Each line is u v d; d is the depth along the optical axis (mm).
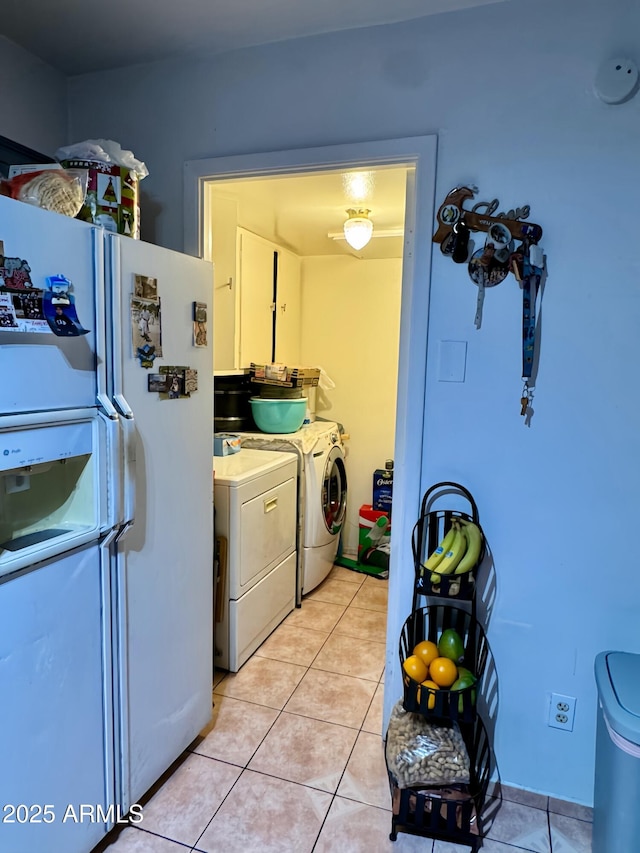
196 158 1870
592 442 1570
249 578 2406
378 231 3031
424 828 1514
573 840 1554
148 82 1899
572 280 1533
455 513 1715
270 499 2582
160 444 1549
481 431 1664
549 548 1643
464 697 1496
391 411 3713
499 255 1562
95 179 1447
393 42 1617
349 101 1678
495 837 1559
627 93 1421
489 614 1719
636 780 1243
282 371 3070
